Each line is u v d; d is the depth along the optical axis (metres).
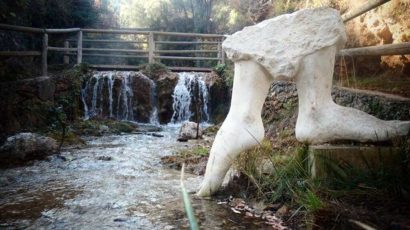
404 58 4.31
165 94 9.80
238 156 2.63
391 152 2.15
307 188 2.15
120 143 5.82
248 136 2.38
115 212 2.34
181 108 9.93
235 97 2.46
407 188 1.92
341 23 2.33
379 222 1.63
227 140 2.42
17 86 6.00
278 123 4.28
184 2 15.63
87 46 12.99
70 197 2.70
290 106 4.16
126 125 7.89
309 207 1.92
